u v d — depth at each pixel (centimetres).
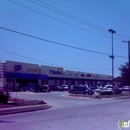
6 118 1733
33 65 6481
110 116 1772
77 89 5306
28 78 6159
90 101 3559
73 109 2389
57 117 1748
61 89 6669
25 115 1922
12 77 5716
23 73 6041
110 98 4394
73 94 5094
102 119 1612
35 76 6406
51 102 3212
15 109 2166
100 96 4594
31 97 3928
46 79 6881
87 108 2472
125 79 7506
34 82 6656
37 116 1833
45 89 5841
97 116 1783
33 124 1420
